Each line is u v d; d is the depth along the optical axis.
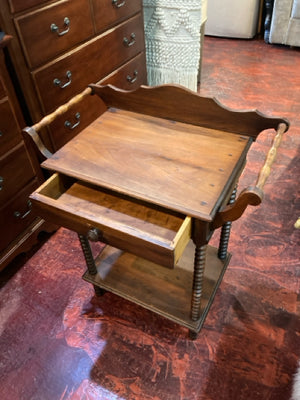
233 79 2.68
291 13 2.88
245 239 1.50
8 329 1.24
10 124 1.18
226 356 1.13
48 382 1.10
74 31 1.34
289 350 1.14
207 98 0.97
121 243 0.84
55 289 1.36
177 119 1.07
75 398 1.07
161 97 1.04
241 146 0.97
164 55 2.21
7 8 1.05
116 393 1.07
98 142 1.02
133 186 0.87
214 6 3.18
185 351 1.15
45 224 1.47
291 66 2.81
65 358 1.16
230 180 0.88
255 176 1.82
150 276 1.25
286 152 1.96
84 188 1.00
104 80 1.62
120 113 1.13
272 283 1.33
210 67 2.87
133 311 1.27
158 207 0.93
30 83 1.22
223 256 1.29
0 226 1.27
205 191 0.85
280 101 2.38
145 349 1.17
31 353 1.17
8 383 1.11
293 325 1.20
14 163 1.25
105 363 1.14
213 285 1.22
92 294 1.33
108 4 1.48
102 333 1.21
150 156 0.96
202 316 1.14
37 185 1.40
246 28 3.20
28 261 1.46
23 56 1.16
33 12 1.14
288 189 1.73
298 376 1.07
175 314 1.14
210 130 1.04
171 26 2.07
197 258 0.93
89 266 1.22
